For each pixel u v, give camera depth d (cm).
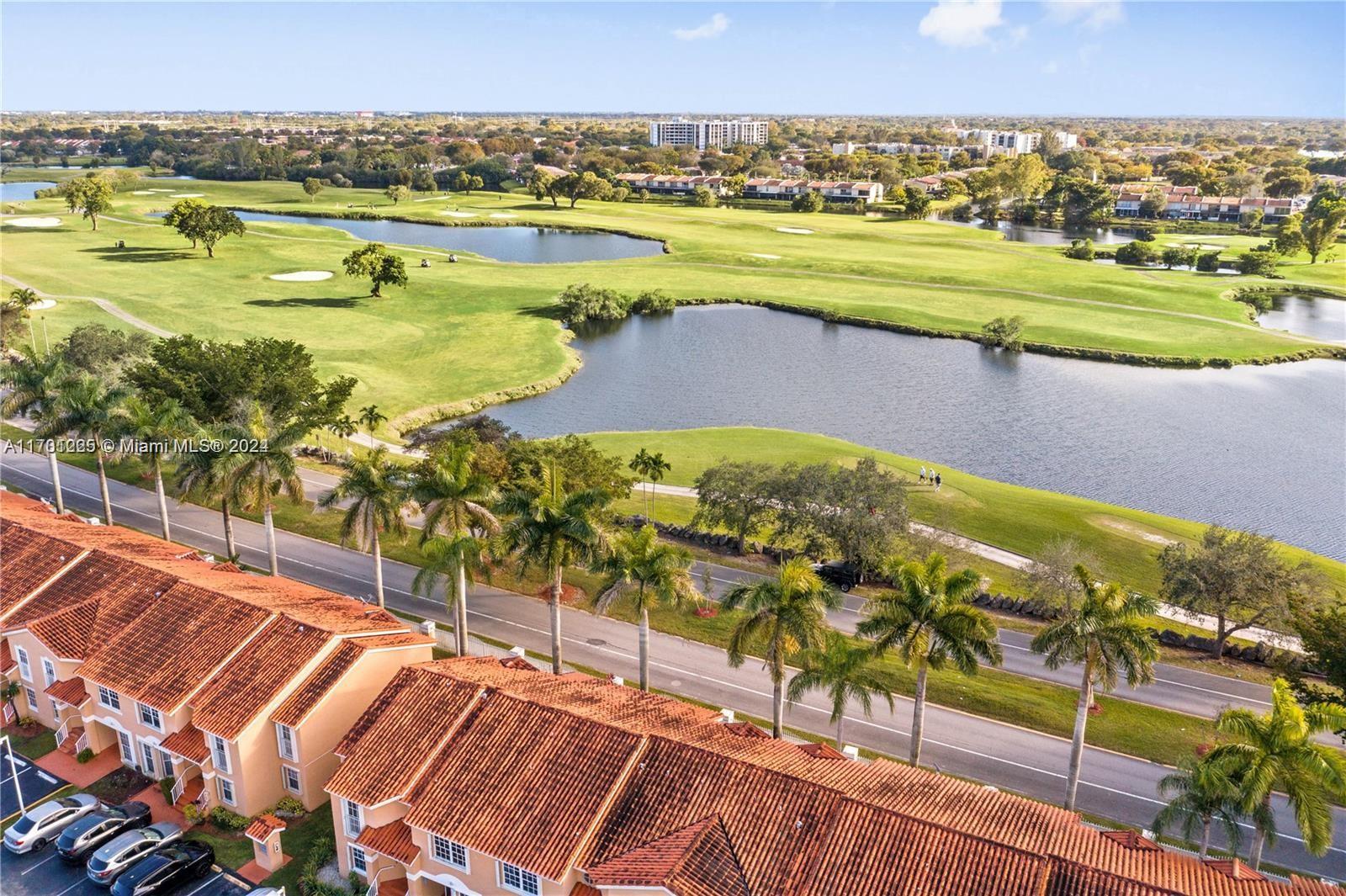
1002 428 11594
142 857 3856
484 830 3441
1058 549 6675
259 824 3903
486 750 3753
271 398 8069
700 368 13700
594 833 3409
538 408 11838
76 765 4569
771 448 10169
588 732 3750
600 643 5906
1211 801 3741
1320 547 8625
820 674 4419
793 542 7206
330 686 4222
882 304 17350
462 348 13825
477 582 6681
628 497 7969
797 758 3891
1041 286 19162
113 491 8131
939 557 4372
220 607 4678
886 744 4925
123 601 4869
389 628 4675
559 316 15862
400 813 3775
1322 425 11912
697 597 4906
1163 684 5659
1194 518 9219
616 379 13112
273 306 15725
